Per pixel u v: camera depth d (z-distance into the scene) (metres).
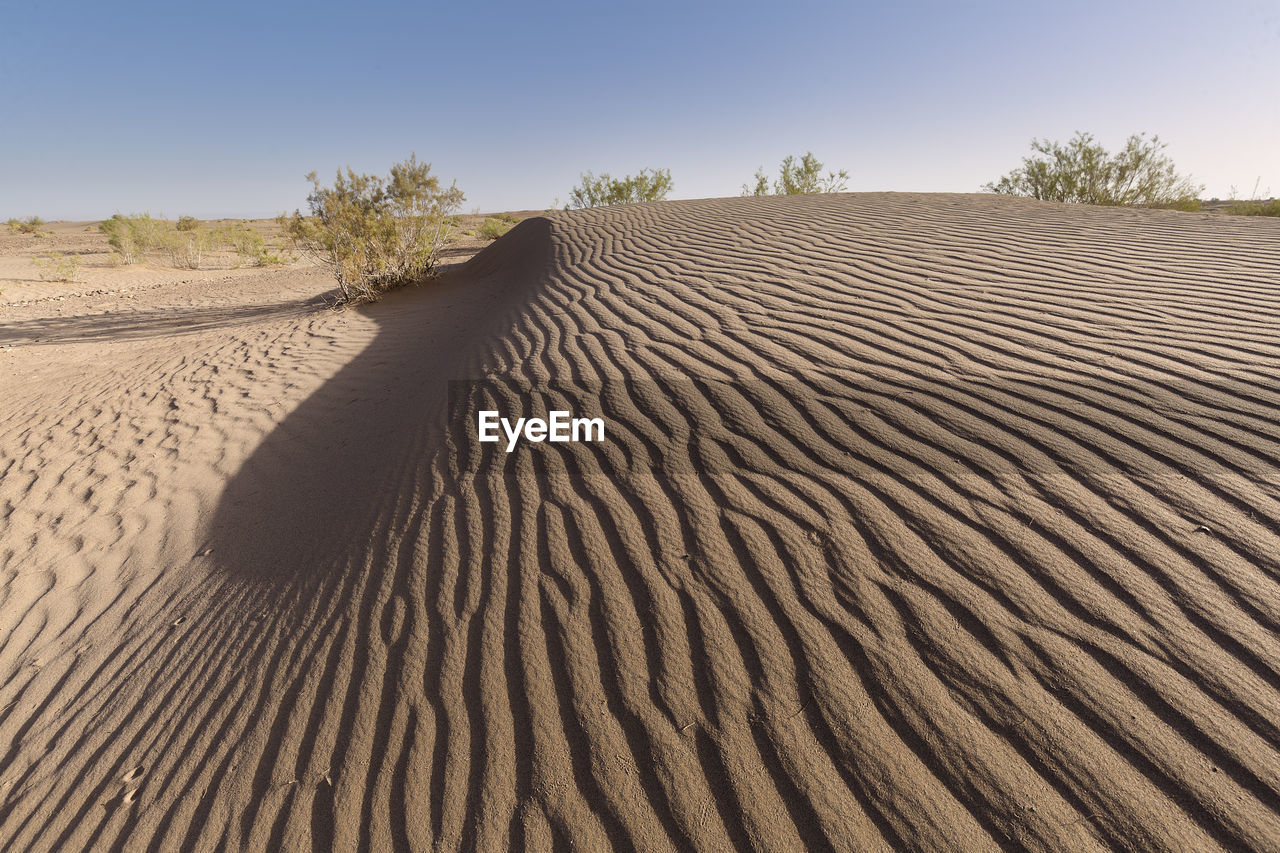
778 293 5.61
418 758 1.95
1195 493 2.45
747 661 2.03
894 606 2.13
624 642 2.17
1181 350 3.73
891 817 1.57
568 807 1.73
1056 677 1.83
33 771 2.43
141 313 12.77
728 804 1.67
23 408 6.90
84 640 3.26
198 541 3.95
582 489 3.02
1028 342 4.03
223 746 2.23
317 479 4.33
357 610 2.64
